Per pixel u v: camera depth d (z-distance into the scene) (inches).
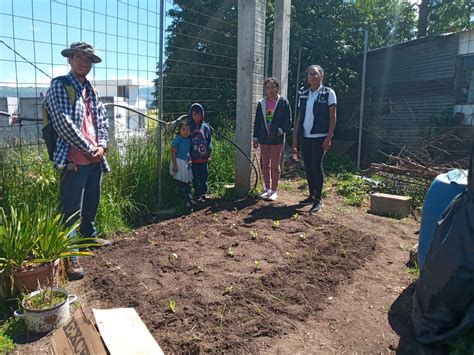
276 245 173.5
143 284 138.1
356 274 149.8
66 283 140.3
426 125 447.8
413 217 232.8
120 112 279.1
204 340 107.6
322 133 224.1
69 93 142.6
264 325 115.2
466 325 99.0
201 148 243.6
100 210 190.5
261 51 259.8
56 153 144.8
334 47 501.4
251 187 269.0
